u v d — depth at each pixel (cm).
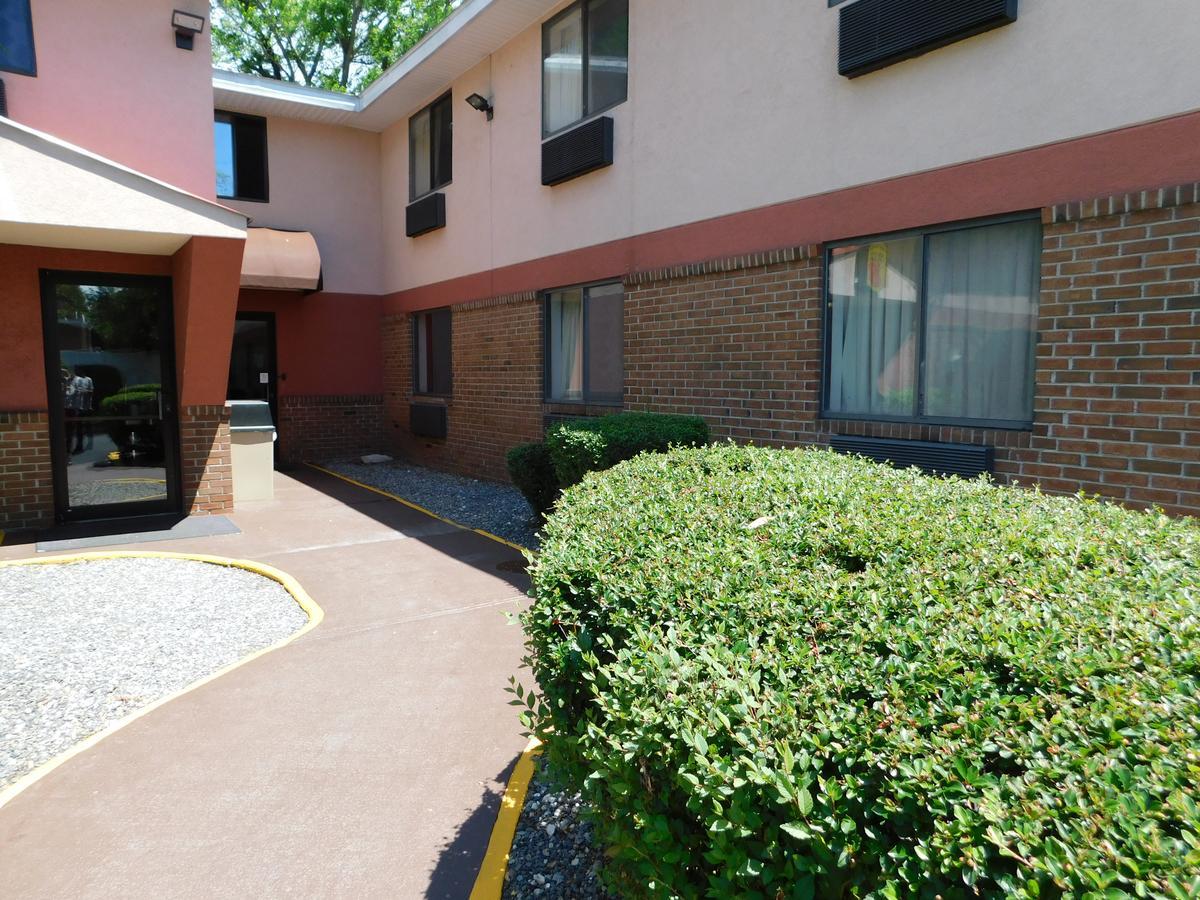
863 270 661
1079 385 516
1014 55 542
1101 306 504
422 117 1327
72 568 696
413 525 876
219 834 311
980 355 588
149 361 906
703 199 787
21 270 822
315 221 1415
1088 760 135
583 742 214
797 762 151
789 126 698
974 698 162
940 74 586
